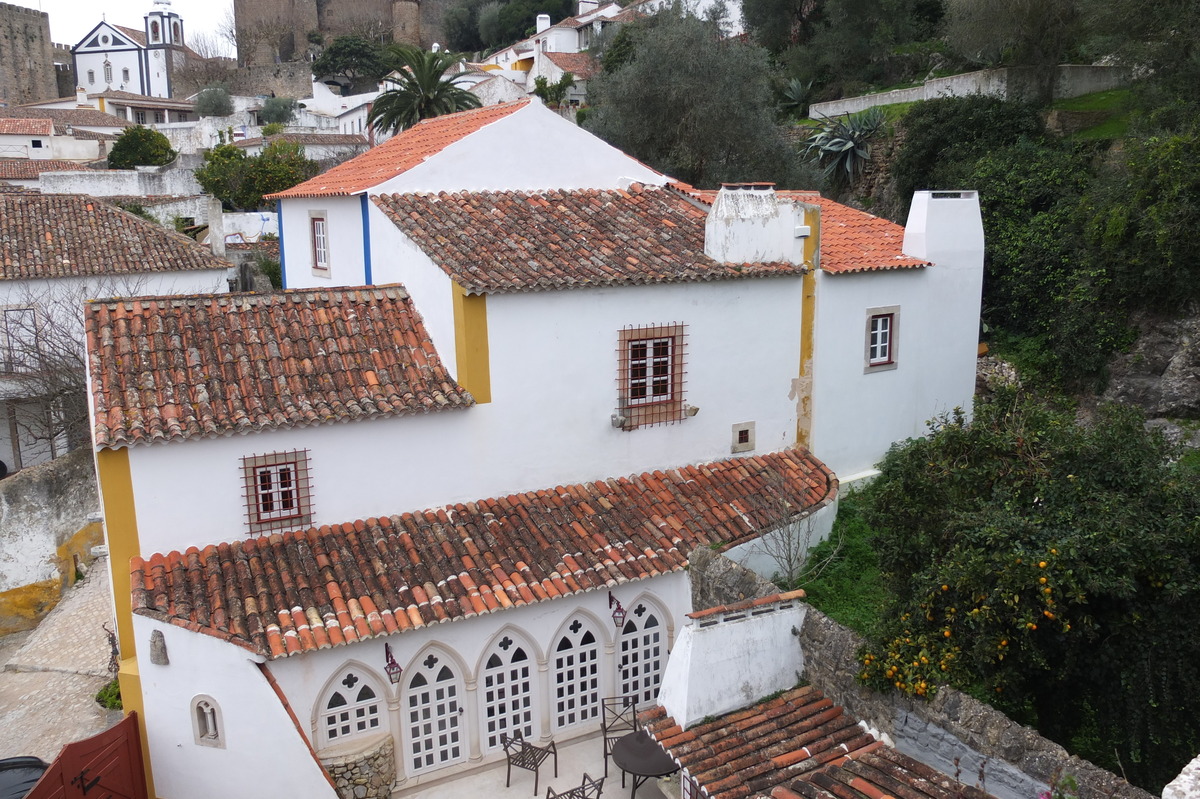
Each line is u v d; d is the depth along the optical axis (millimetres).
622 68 32250
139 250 27422
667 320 14852
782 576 14508
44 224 27453
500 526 13227
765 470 15828
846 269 16359
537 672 12625
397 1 91625
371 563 12117
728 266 15305
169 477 11500
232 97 81312
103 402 11570
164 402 11758
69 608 18375
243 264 37094
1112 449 9867
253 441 11938
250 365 12727
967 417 19203
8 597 18703
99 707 14617
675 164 30547
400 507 13102
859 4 39969
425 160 15953
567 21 70375
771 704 11156
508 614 12180
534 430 13961
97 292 25969
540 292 13547
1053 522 9352
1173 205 18578
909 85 37875
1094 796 7961
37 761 11914
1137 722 9133
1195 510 9242
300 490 12328
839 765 9773
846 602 13906
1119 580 8578
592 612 12852
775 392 16297
